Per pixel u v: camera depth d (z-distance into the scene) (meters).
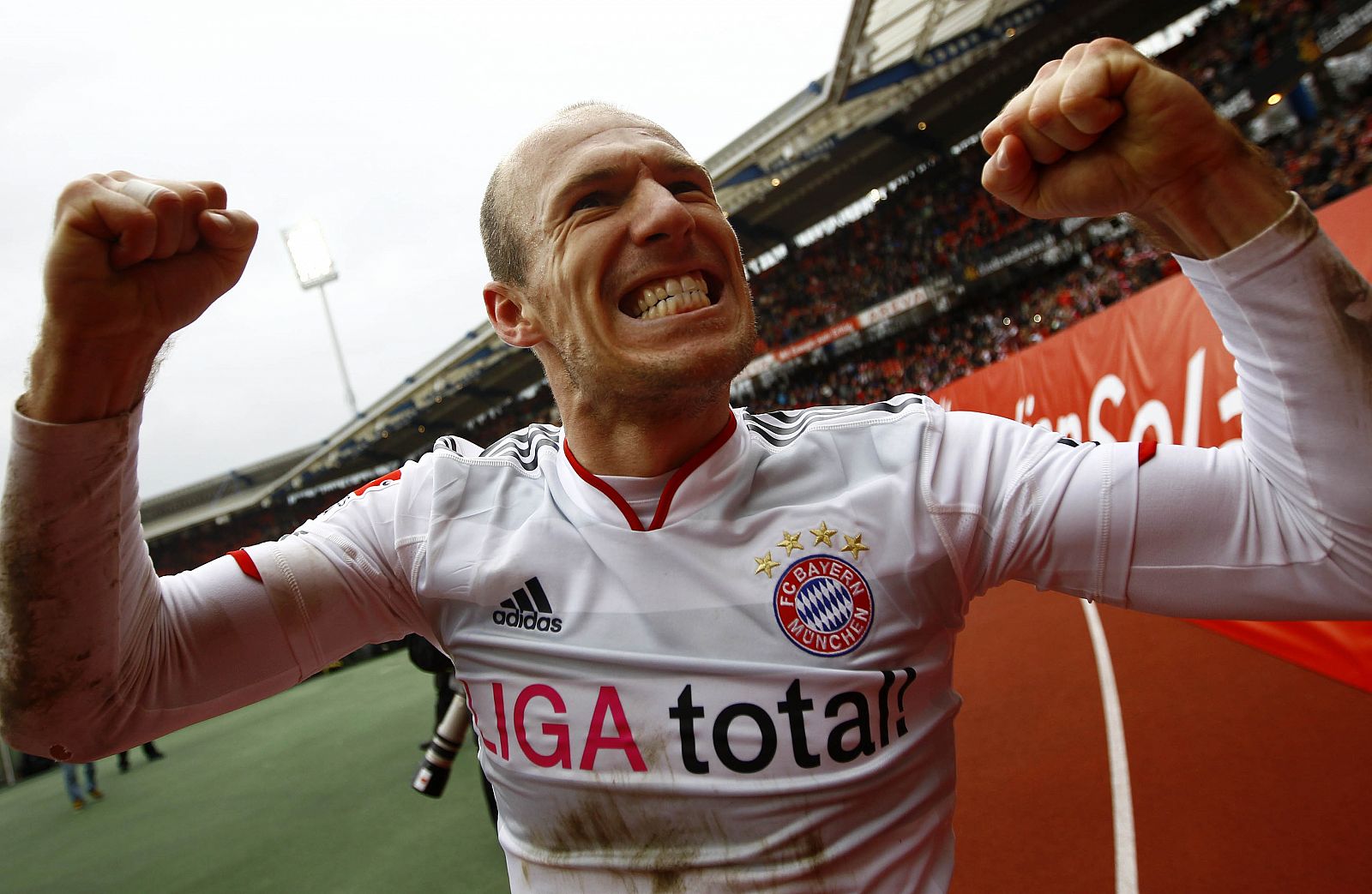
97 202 0.70
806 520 0.97
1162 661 4.37
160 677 0.95
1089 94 0.74
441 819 4.50
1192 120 0.74
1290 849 2.45
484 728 1.05
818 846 0.88
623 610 0.96
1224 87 14.87
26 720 0.86
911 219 20.11
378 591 1.10
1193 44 15.70
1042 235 17.16
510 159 1.11
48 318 0.73
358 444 23.92
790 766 0.89
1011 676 4.77
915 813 0.94
